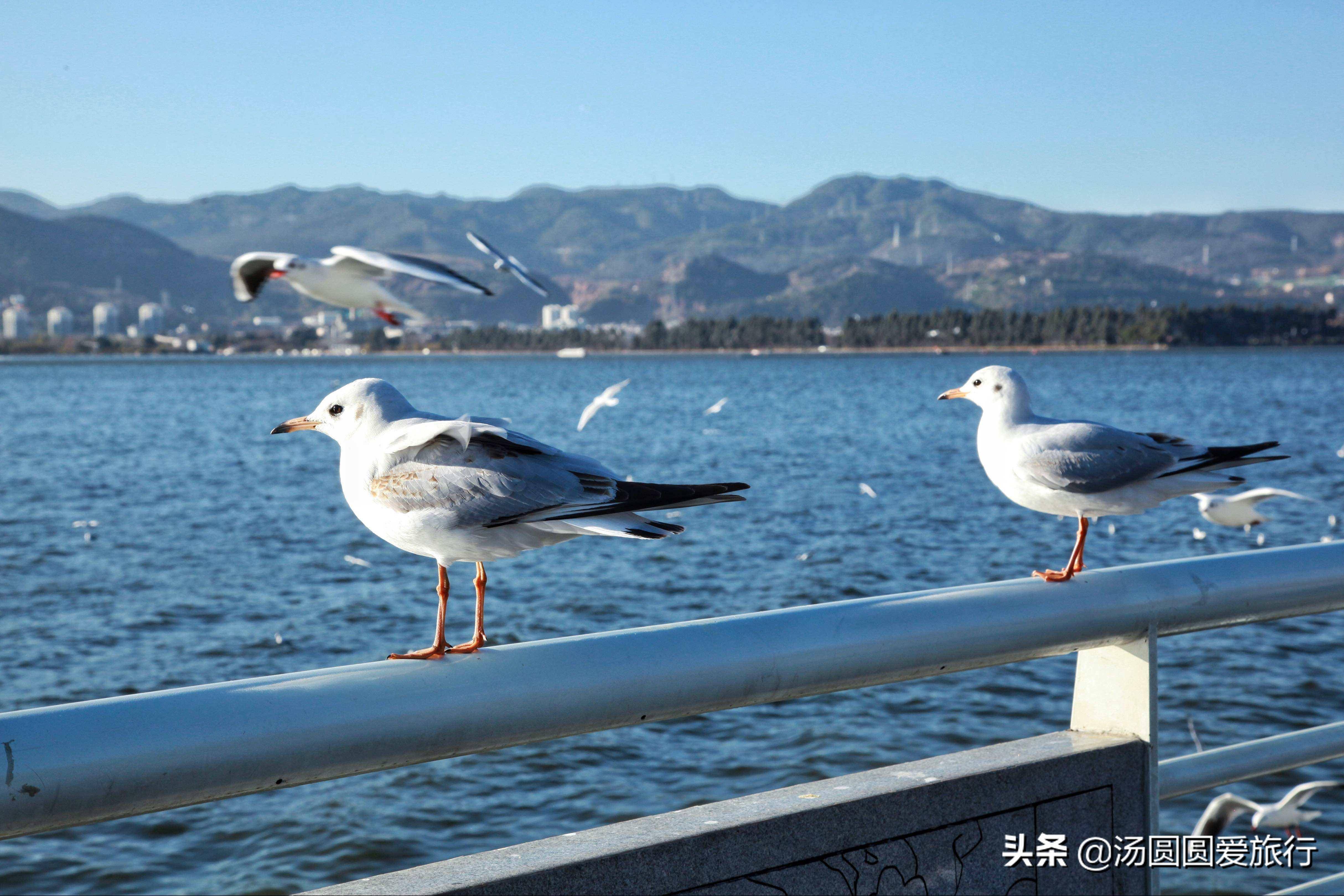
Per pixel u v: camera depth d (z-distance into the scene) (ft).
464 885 6.79
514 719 6.94
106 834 31.76
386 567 71.20
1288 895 9.82
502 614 57.06
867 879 8.26
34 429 222.07
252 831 32.01
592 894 7.20
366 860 30.45
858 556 72.59
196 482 129.39
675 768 35.86
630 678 7.23
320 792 34.45
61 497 114.73
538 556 72.08
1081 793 9.24
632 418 229.25
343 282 8.39
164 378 570.87
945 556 73.00
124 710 5.90
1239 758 10.02
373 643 52.21
